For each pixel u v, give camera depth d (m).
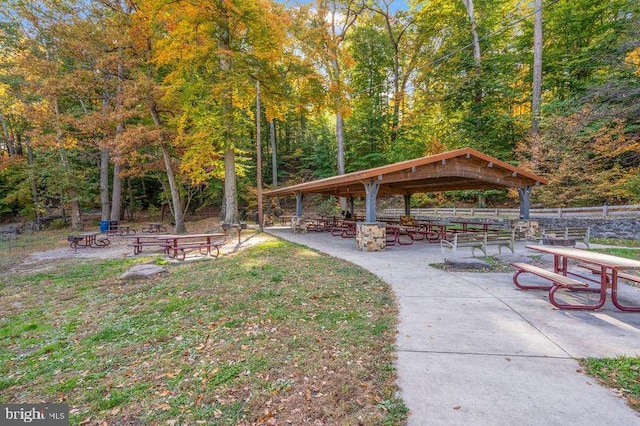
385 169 8.70
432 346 3.11
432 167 9.75
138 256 9.72
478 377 2.53
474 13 20.48
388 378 2.55
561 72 18.23
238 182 25.77
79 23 13.88
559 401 2.20
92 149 20.67
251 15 12.64
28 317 4.57
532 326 3.56
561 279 4.16
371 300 4.64
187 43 12.89
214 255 9.29
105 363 3.08
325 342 3.27
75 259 9.57
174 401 2.39
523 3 20.81
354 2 21.58
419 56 24.56
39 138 15.38
